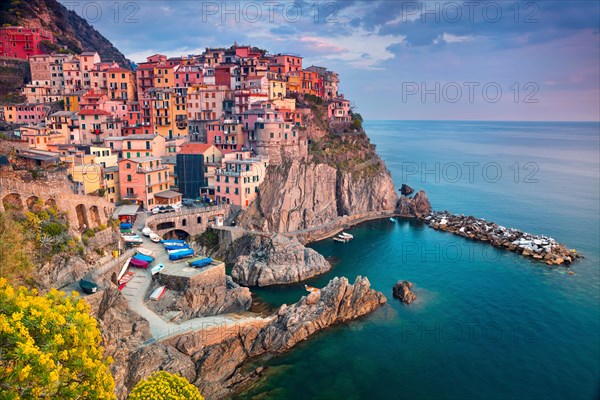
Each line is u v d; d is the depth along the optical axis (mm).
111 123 137375
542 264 103688
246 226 112312
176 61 169125
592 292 88000
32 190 66875
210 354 62094
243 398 56688
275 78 153625
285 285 90875
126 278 76562
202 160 120000
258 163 118188
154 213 102125
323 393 57750
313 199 129375
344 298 76188
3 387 25344
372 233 128625
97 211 81750
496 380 60906
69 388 27891
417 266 102000
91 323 31172
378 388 59000
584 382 60500
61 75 169000
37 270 59281
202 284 75188
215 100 143000
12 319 27000
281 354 66312
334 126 162375
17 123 148375
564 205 161500
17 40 178125
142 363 55500
